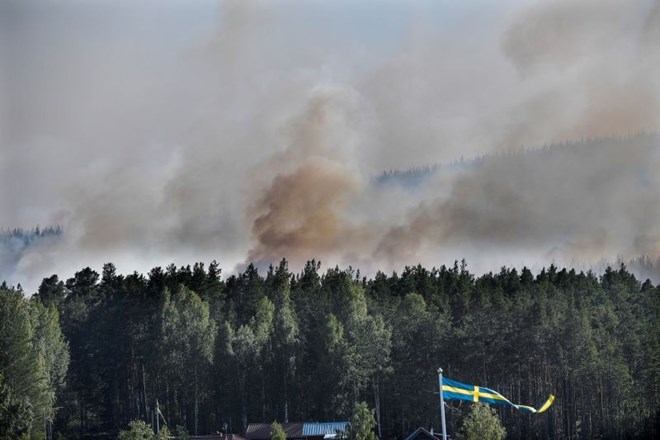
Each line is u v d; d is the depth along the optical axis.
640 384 112.62
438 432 110.81
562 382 112.19
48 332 119.69
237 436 108.75
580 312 118.25
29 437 86.56
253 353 121.50
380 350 114.31
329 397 114.50
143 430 97.00
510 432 112.38
